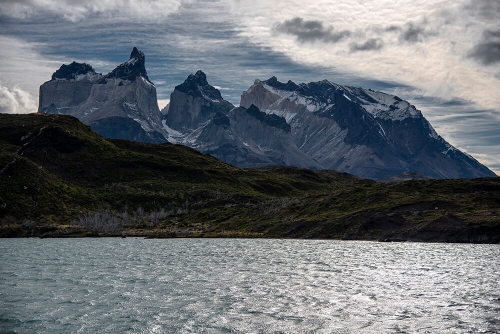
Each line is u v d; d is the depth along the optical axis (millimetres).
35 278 97500
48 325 62875
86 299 77000
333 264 119312
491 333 58844
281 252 151000
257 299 76750
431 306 72062
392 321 64062
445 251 150875
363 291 83062
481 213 199750
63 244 192250
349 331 60062
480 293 81250
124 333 59688
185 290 84188
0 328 61719
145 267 114750
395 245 175000
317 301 75250
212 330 60531
